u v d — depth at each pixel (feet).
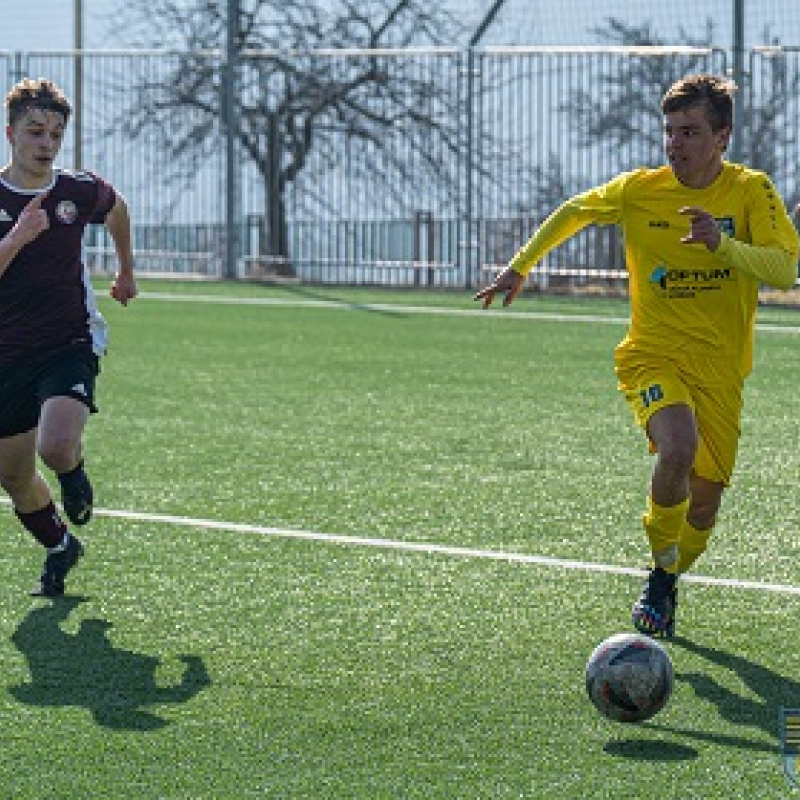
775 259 42.47
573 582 48.93
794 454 69.56
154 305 137.49
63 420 46.32
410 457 69.05
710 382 44.14
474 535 54.90
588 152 151.74
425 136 169.99
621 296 146.00
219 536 54.70
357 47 193.67
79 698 38.40
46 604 46.55
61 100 47.57
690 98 43.04
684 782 33.09
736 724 36.55
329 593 47.57
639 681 34.99
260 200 169.78
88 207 48.67
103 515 57.82
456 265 156.76
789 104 141.18
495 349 106.93
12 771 33.86
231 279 164.35
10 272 47.39
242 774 33.68
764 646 42.57
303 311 132.16
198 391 88.22
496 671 40.34
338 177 169.58
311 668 40.57
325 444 72.18
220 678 39.83
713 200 44.11
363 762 34.27
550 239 45.88
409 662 41.09
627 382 45.01
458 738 35.63
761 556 52.06
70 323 48.08
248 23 195.21
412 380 92.63
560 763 34.12
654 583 43.42
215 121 178.29
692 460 42.42
